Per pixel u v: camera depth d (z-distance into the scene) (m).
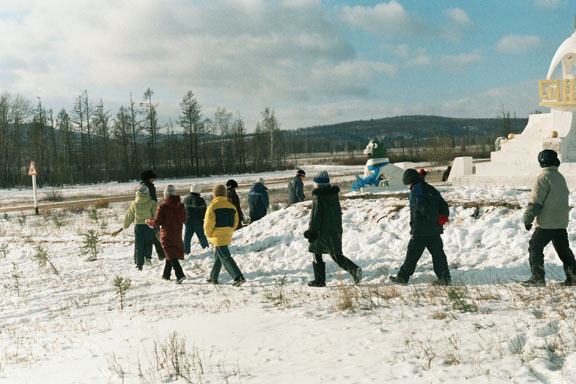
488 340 3.75
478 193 11.06
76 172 70.06
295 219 11.18
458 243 8.30
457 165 17.66
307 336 4.47
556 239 5.55
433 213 6.20
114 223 19.36
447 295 5.42
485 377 3.04
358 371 3.42
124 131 71.25
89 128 72.56
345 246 9.25
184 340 4.74
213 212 7.61
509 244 7.73
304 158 155.75
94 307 6.91
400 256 8.21
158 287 7.97
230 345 4.45
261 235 10.99
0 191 54.47
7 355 4.86
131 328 5.53
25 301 7.57
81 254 11.59
